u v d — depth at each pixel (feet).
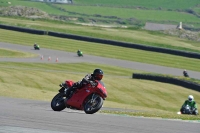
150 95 470.39
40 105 242.78
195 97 478.59
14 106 196.85
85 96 178.29
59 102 188.24
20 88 386.93
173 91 501.97
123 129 130.21
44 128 120.88
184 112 277.85
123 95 456.04
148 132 127.34
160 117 198.08
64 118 150.30
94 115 174.40
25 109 179.11
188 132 133.80
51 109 205.26
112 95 450.71
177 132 131.75
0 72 523.70
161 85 537.65
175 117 200.75
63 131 118.01
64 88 187.21
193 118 198.29
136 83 540.11
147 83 547.08
